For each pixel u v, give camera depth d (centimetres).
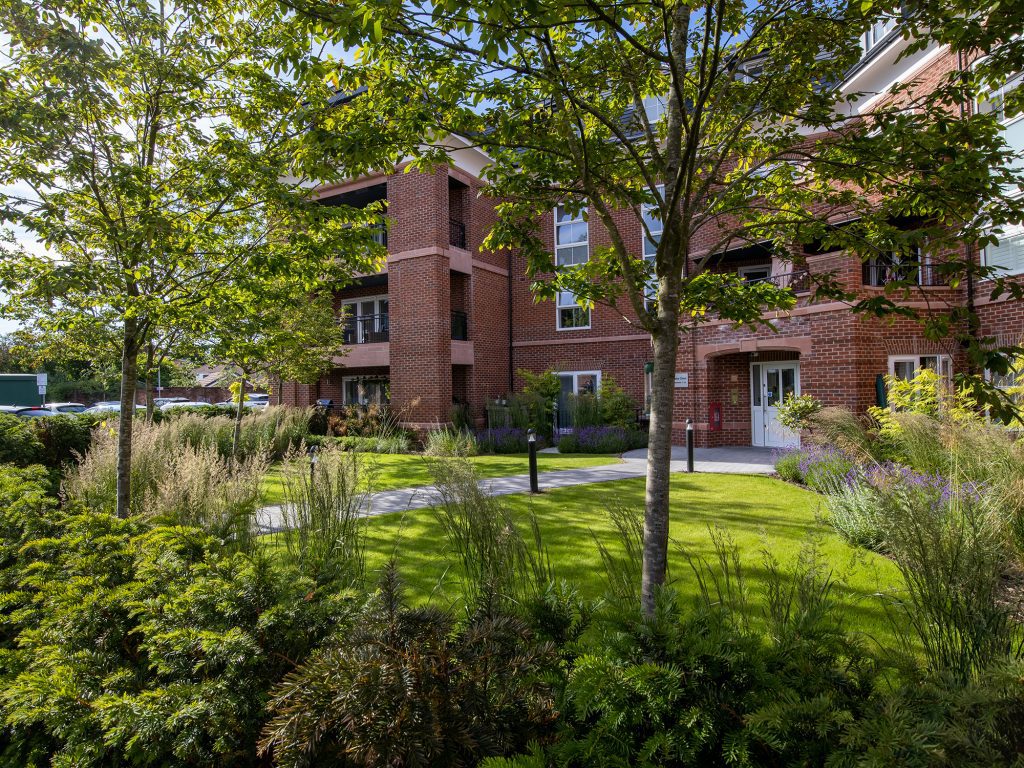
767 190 416
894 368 1165
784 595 341
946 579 280
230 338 536
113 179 422
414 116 309
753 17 342
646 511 295
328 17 263
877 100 1142
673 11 314
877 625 354
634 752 171
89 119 463
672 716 174
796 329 1265
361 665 178
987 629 249
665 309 294
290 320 1124
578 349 1805
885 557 495
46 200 464
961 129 288
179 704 196
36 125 417
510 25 226
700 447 1488
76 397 4222
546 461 1259
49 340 830
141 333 523
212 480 520
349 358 1714
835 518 584
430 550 554
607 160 364
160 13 496
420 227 1595
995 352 240
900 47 1045
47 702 202
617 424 1596
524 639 212
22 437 835
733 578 443
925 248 306
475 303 1750
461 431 1569
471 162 1720
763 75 359
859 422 927
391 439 1489
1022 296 252
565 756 173
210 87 504
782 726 157
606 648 197
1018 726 156
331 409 1767
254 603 235
